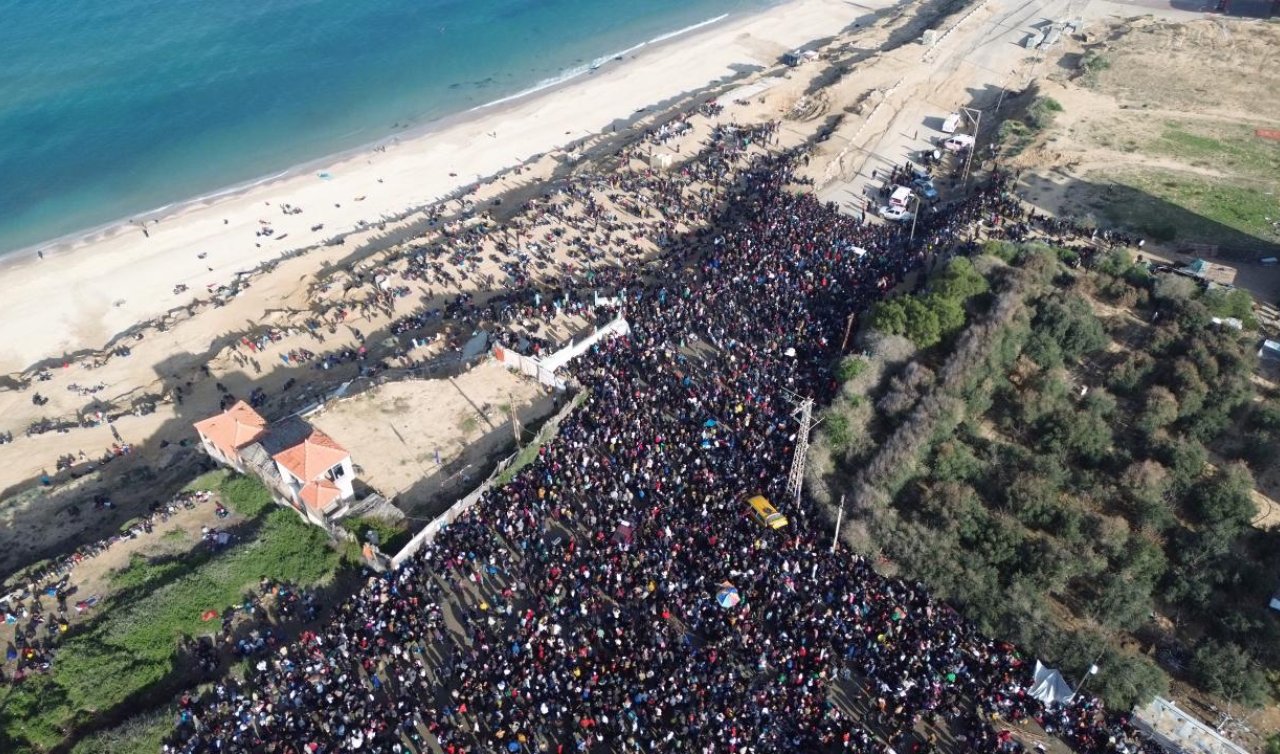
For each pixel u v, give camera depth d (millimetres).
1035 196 79938
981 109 104125
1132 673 39812
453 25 142625
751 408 55656
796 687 39625
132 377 68750
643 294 69000
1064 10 131000
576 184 89000
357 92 121375
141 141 107562
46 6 139875
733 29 142375
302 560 47312
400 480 53219
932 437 53031
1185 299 60594
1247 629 41688
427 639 42750
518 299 71000
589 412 56375
